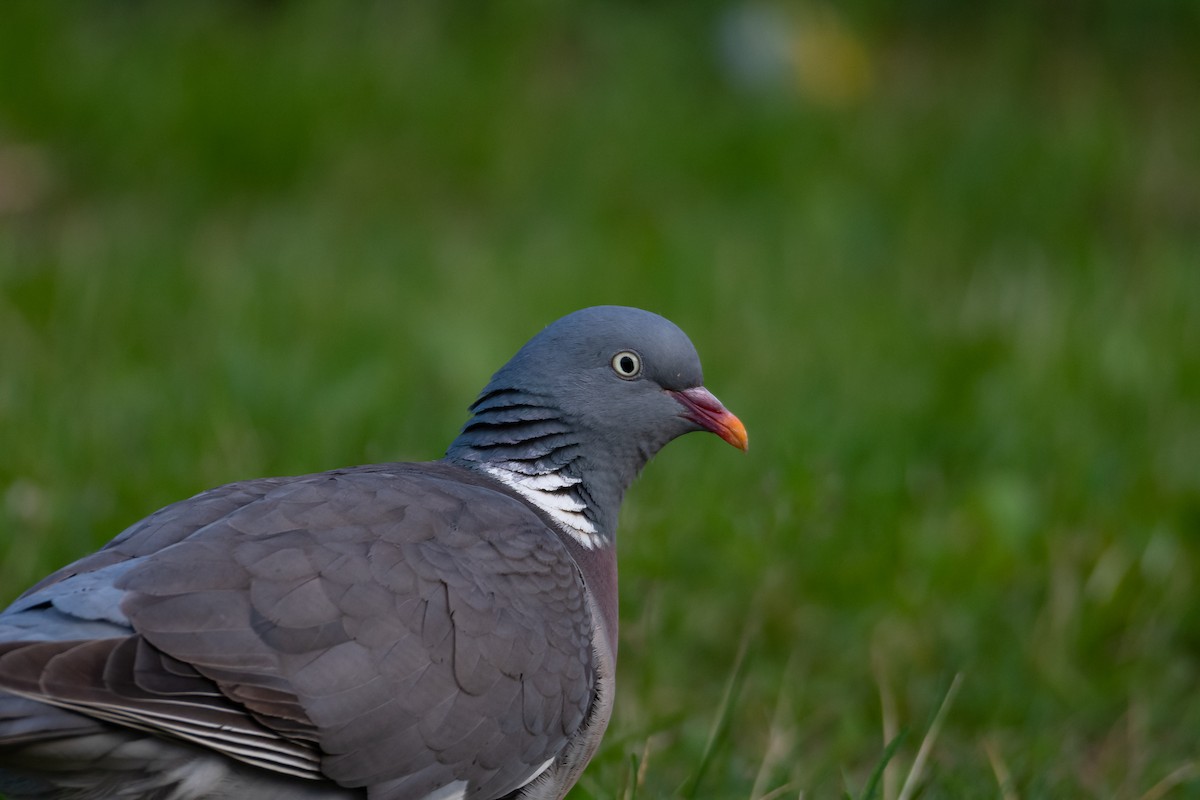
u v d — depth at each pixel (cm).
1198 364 1266
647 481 1070
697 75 1933
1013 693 945
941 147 1767
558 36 1970
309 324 1269
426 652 630
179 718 580
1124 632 998
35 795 621
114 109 1655
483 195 1681
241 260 1415
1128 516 1075
